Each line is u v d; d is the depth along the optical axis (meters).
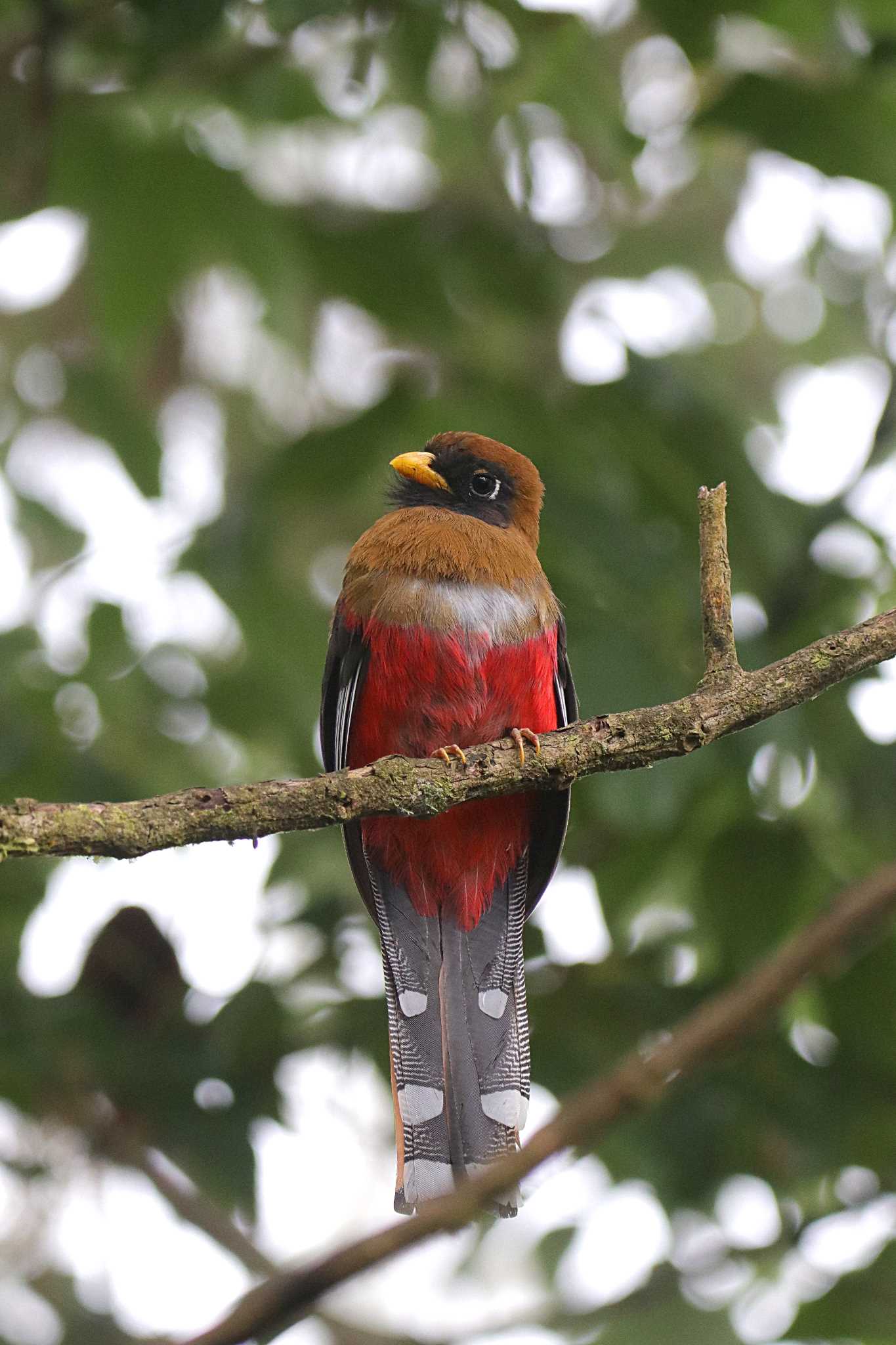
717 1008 8.48
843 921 8.58
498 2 10.09
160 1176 10.59
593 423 10.62
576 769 7.21
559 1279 11.95
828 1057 10.45
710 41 10.11
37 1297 12.27
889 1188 9.88
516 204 11.51
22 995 10.20
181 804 6.40
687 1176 10.03
